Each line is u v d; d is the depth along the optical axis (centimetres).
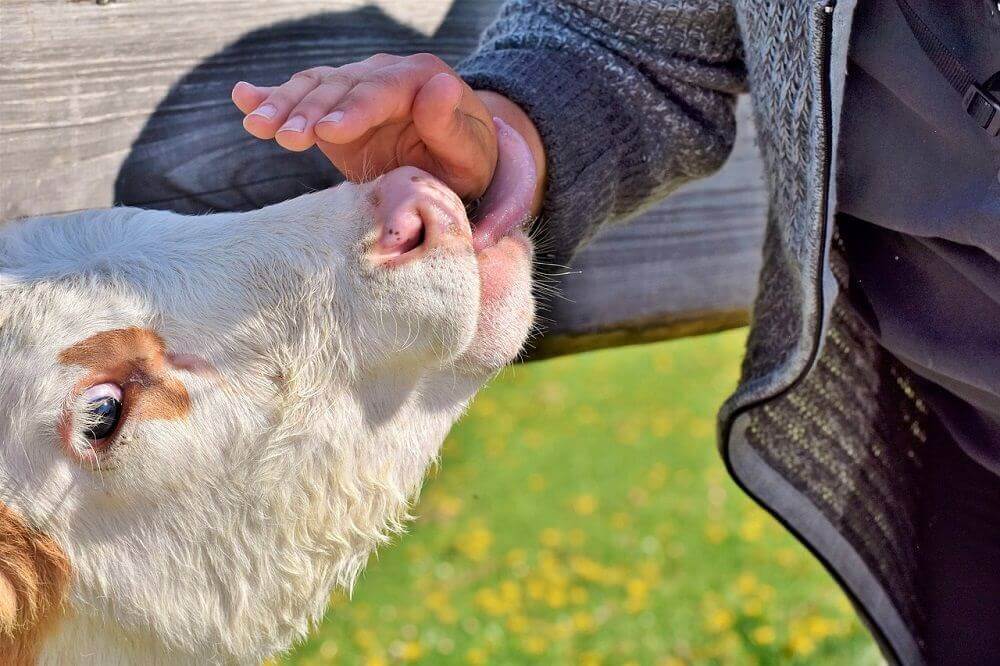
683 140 119
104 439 104
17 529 104
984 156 100
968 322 106
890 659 123
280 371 106
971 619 120
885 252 110
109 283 106
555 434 479
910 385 118
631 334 143
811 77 104
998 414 108
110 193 118
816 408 120
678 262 143
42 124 114
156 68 118
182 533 108
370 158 109
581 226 117
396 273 103
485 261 106
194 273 107
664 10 116
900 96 102
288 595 111
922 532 122
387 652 275
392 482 110
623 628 291
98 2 115
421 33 131
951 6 100
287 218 108
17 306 105
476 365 107
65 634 107
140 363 104
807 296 109
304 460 107
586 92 116
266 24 122
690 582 320
